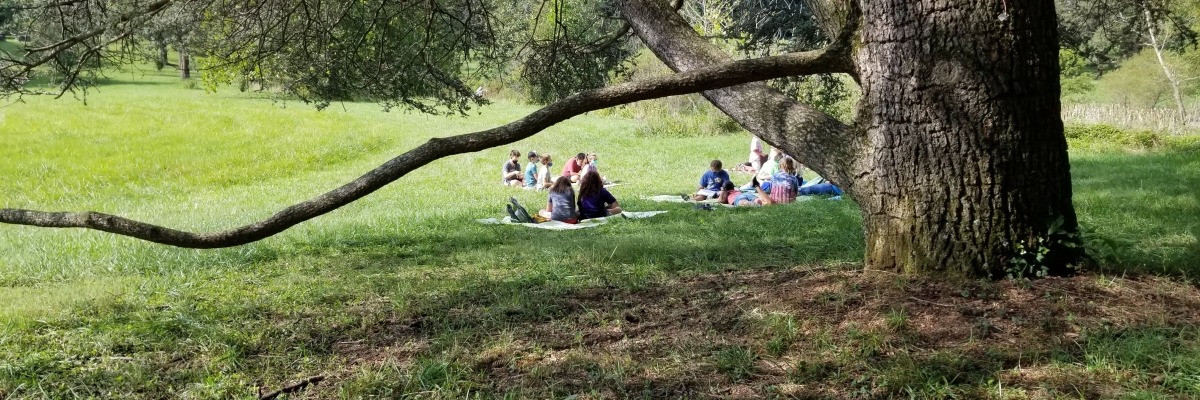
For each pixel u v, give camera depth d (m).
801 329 4.20
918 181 4.62
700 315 4.63
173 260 7.55
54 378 4.09
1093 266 4.86
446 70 10.27
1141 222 8.20
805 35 9.73
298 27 9.66
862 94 4.83
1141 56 29.39
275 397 3.85
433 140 4.34
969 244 4.54
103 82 10.80
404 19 10.02
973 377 3.57
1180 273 5.00
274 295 5.83
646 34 5.50
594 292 5.43
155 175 20.42
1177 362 3.55
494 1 10.86
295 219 4.16
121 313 5.30
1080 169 15.34
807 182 15.73
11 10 8.48
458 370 3.98
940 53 4.43
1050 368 3.61
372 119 33.25
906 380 3.56
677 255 7.04
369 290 5.93
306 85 9.70
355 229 9.85
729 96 5.26
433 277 6.40
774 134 5.08
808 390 3.59
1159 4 9.23
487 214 11.67
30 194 17.55
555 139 26.98
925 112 4.53
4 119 27.83
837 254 6.68
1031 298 4.29
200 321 5.00
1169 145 21.06
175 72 48.53
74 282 6.80
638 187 15.83
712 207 12.22
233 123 30.38
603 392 3.67
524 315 4.91
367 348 4.48
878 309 4.30
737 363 3.89
